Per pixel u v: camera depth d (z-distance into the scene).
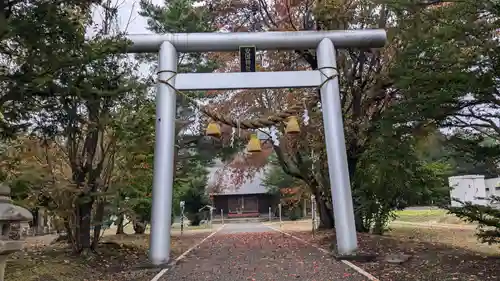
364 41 10.09
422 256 9.05
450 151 9.62
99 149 11.27
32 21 5.52
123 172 12.02
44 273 7.95
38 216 21.64
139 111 10.57
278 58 14.95
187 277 7.75
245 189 46.62
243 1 14.89
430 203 16.06
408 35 7.52
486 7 6.60
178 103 16.03
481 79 6.98
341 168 9.54
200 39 9.92
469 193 23.38
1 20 5.08
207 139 18.16
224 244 14.69
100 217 11.16
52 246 13.04
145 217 19.06
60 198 9.98
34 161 10.06
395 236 14.81
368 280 6.93
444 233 16.50
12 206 3.72
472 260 8.35
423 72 7.66
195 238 18.69
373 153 11.88
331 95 9.82
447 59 7.16
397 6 7.31
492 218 8.16
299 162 17.81
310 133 14.37
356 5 11.95
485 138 8.58
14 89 5.72
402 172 12.84
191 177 25.72
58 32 5.87
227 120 9.54
